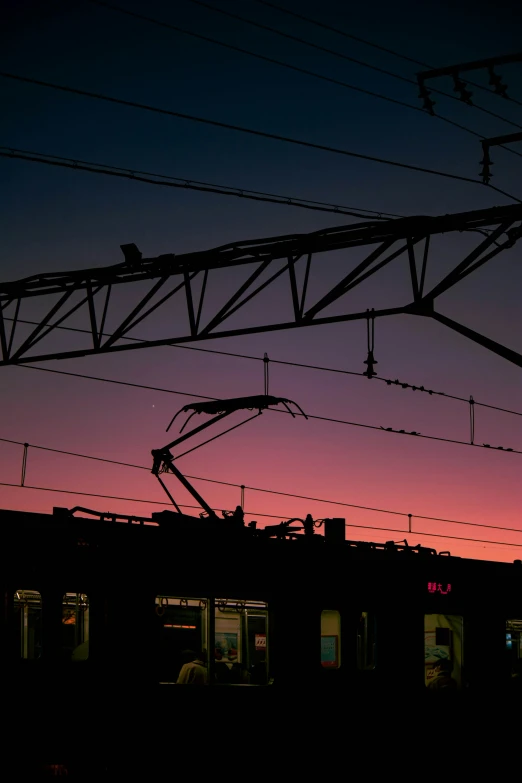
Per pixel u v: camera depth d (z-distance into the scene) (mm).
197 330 13000
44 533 11656
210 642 12594
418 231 12109
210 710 12406
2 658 11086
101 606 11875
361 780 14055
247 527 14062
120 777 11602
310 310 12469
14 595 11367
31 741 11094
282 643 13383
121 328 13305
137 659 11930
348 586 14336
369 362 12312
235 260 13016
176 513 13273
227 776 12508
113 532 12188
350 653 14188
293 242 12609
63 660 11461
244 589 13078
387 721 14508
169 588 12367
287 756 13164
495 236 11641
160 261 13102
